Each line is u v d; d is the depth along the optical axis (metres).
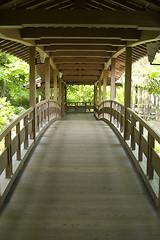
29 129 5.24
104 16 3.97
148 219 2.82
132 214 2.92
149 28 4.05
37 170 4.27
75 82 17.28
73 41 6.18
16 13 3.91
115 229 2.62
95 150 5.40
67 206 3.09
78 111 21.45
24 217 2.84
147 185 3.61
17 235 2.50
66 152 5.25
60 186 3.68
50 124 8.79
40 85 12.80
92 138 6.47
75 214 2.90
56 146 5.68
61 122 9.52
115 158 4.91
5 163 3.32
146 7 4.15
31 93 5.84
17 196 3.36
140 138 4.20
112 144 5.88
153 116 12.20
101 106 11.73
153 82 10.93
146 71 11.13
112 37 5.31
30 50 6.04
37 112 6.54
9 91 17.09
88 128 7.96
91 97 24.39
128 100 5.75
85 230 2.59
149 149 3.57
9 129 3.37
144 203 3.20
